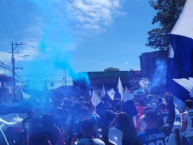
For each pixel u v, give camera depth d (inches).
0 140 165.8
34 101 343.3
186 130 248.8
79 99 429.1
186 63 174.9
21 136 269.9
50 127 222.7
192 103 251.6
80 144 169.9
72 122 278.2
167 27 1110.4
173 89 196.4
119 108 285.7
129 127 194.2
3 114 303.0
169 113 250.5
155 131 180.4
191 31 169.8
